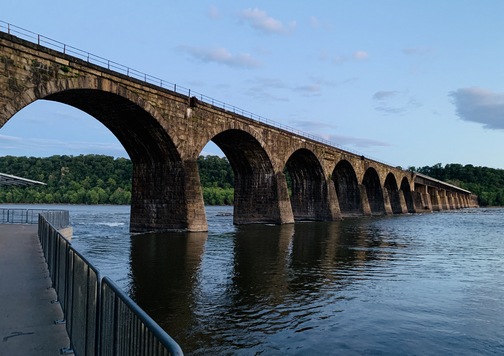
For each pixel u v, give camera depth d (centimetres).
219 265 2470
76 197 15950
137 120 3959
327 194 7075
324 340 1284
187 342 1232
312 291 1875
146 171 4462
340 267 2489
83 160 18212
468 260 2903
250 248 3250
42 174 17100
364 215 8481
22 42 2788
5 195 15338
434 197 15700
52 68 2988
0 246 2161
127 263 2488
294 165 7181
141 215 4459
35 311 1043
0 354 773
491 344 1287
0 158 17425
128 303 488
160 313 1502
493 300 1791
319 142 6881
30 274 1467
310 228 5338
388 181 11331
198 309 1559
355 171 8450
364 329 1393
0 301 1123
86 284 739
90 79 3250
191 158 4281
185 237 3894
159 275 2152
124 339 507
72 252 898
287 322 1441
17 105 2767
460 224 7094
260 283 2011
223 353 1158
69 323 884
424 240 4219
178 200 4241
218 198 16888
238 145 5528
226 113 4734
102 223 6181
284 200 5900
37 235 2709
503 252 3356
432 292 1916
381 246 3584
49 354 787
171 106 4022
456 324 1468
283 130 5875
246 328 1367
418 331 1388
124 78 3509
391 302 1728
